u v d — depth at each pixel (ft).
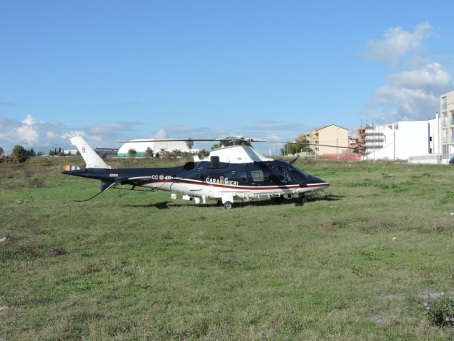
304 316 20.21
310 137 437.99
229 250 34.99
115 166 169.89
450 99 234.58
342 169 147.54
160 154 296.71
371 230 41.91
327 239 38.73
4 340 18.38
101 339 18.10
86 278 27.61
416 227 41.65
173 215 56.18
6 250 34.65
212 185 65.31
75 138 67.51
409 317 20.07
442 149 244.83
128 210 61.57
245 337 17.84
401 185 86.69
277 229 43.98
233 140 66.69
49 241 39.45
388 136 327.88
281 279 26.32
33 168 182.60
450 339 17.61
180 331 18.66
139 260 32.01
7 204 71.36
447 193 70.95
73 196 83.35
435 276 26.03
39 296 23.97
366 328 18.99
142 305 22.22
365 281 25.72
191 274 27.84
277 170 67.05
